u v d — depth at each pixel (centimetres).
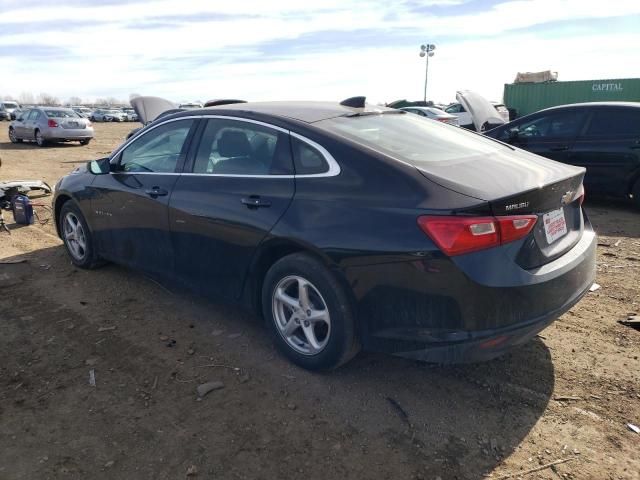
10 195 802
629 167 746
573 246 315
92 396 308
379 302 283
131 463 255
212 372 332
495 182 282
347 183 298
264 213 326
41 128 1967
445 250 259
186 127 400
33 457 259
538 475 247
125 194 430
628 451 261
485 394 309
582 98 2419
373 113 376
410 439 271
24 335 380
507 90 2586
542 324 279
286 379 324
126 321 402
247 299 356
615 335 373
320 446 267
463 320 264
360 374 330
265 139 345
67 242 521
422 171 285
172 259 401
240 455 260
